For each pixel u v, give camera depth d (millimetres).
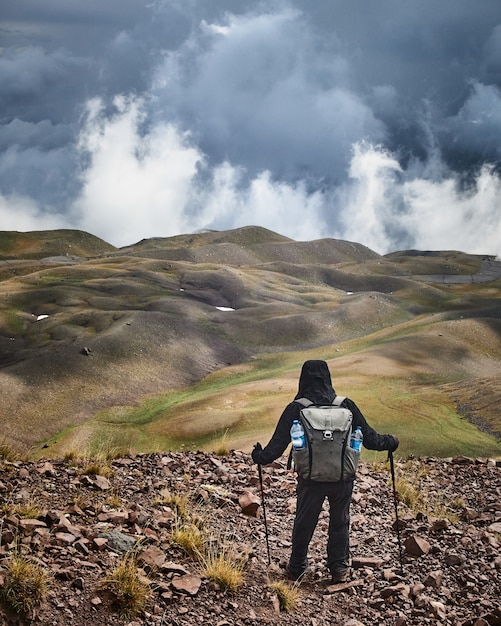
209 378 136125
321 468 7094
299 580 7445
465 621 6605
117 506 8711
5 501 8227
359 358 135250
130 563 6484
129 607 6082
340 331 177125
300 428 7160
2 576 5809
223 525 8836
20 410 104000
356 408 7438
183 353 142375
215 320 170125
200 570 7090
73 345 132625
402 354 139000
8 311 162375
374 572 7867
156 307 172750
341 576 7469
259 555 8039
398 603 7047
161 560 7059
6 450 11625
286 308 191250
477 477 13773
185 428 85062
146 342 142250
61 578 6246
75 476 10031
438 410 84250
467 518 10750
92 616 5895
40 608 5770
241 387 111500
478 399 88188
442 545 8875
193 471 11453
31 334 147875
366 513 10320
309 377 7492
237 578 6887
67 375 119375
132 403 115062
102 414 107562
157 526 8109
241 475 11609
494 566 8133
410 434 72812
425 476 13625
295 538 7469
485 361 143125
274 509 9977
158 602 6332
